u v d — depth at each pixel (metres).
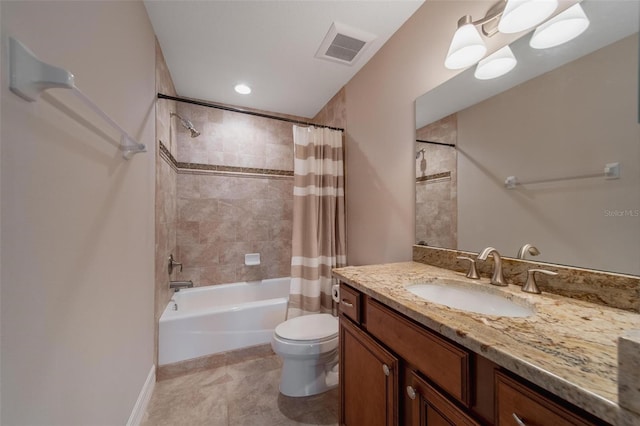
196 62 1.95
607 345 0.53
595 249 0.79
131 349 1.22
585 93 0.82
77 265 0.77
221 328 1.94
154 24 1.56
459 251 1.24
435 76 1.37
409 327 0.79
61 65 0.69
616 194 0.75
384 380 0.89
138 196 1.32
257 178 2.78
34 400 0.60
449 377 0.65
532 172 0.96
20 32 0.55
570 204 0.85
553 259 0.89
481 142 1.14
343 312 1.20
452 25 1.27
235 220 2.68
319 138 2.17
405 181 1.58
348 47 1.78
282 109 2.80
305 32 1.63
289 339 1.46
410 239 1.54
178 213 2.45
